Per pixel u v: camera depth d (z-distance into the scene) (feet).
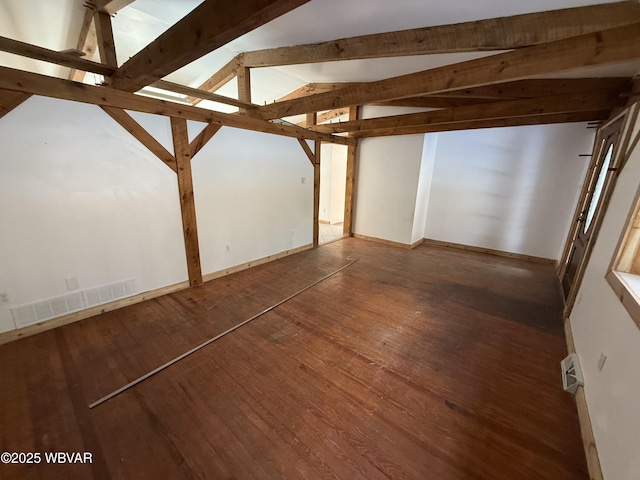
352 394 6.38
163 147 10.12
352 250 18.03
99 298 9.41
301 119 23.34
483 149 16.97
